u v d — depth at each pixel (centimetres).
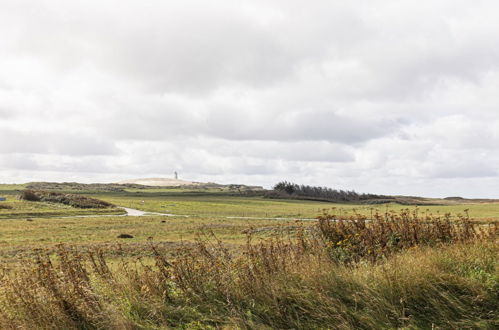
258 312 553
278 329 522
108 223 6962
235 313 544
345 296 561
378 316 527
